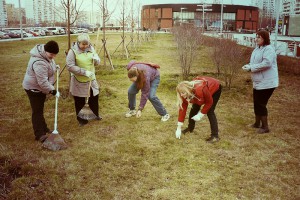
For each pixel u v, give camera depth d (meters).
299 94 8.82
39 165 4.21
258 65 5.23
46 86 4.73
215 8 84.88
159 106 6.08
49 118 6.25
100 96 8.01
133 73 5.33
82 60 5.56
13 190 3.63
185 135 5.50
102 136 5.39
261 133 5.66
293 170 4.30
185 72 10.72
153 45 25.55
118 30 66.81
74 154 4.64
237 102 7.85
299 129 5.92
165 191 3.73
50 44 4.68
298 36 37.69
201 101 4.81
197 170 4.25
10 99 7.68
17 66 13.44
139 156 4.66
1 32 40.66
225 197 3.64
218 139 5.23
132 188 3.79
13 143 4.97
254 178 4.07
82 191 3.69
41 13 108.19
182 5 84.75
